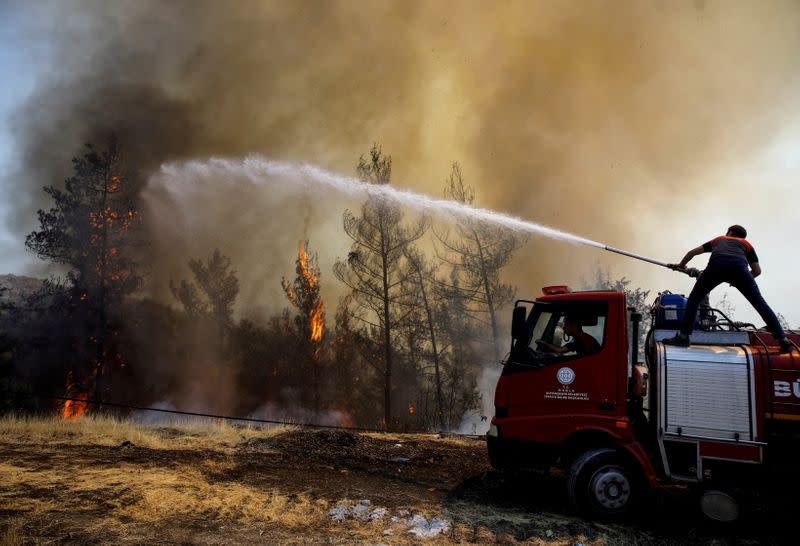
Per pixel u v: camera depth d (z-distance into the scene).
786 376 5.66
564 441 6.34
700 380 5.93
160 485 6.52
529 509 6.40
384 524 5.72
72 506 5.65
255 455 8.62
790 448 5.58
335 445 9.51
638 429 6.33
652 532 5.74
